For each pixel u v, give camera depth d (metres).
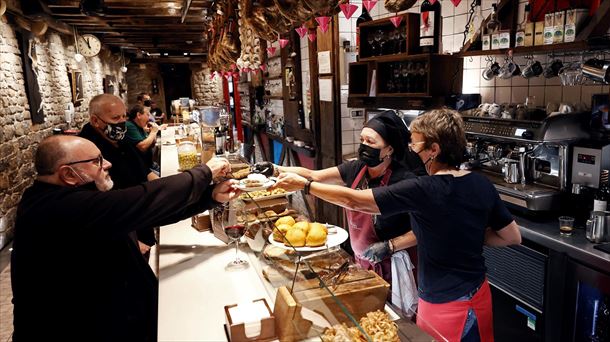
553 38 2.46
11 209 5.20
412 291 2.02
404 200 1.60
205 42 10.98
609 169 2.30
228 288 1.62
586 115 2.47
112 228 1.39
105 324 1.50
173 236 2.21
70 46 8.29
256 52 4.26
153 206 1.43
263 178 2.05
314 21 2.19
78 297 1.43
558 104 2.76
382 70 3.79
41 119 6.27
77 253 1.41
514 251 2.49
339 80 4.72
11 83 5.29
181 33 9.18
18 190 5.43
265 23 2.59
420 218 1.63
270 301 1.51
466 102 3.35
